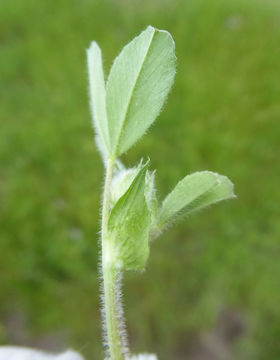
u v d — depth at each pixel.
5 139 0.25
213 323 0.19
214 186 0.05
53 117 0.26
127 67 0.05
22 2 0.33
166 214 0.05
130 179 0.05
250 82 0.28
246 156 0.24
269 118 0.26
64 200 0.22
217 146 0.24
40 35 0.31
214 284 0.20
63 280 0.20
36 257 0.21
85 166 0.24
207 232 0.22
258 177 0.23
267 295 0.19
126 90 0.05
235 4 0.32
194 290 0.20
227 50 0.29
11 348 0.11
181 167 0.23
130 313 0.19
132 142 0.05
